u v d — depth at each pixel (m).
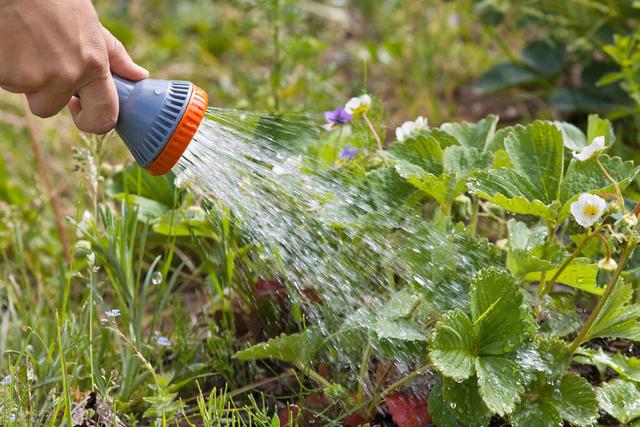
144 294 2.27
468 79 4.19
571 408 1.86
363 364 2.06
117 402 2.14
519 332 1.86
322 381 2.08
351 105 2.41
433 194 2.15
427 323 2.03
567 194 2.09
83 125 1.93
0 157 3.24
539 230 2.11
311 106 3.46
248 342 2.22
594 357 1.97
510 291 1.88
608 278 2.09
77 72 1.79
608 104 3.45
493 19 3.84
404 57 4.32
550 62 3.73
